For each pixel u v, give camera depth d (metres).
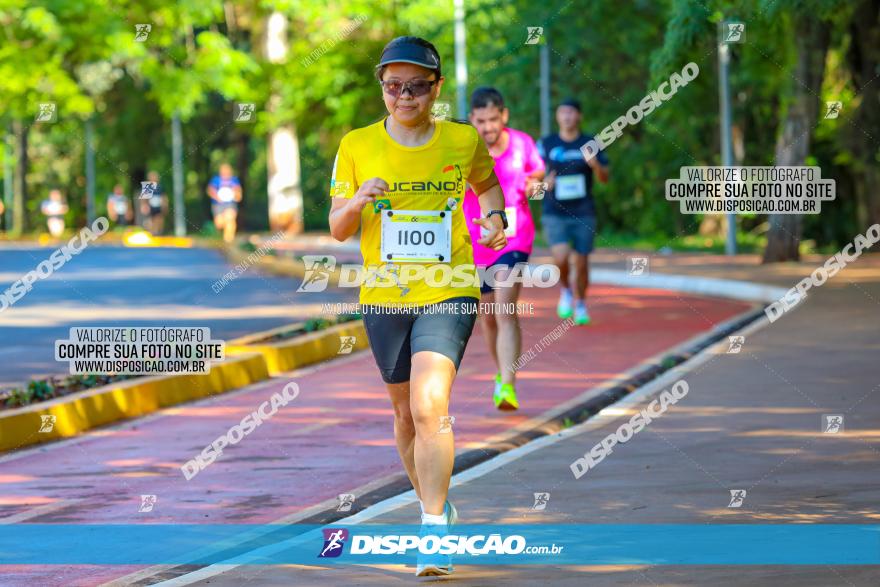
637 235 85.25
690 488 13.88
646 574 10.59
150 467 16.08
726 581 10.27
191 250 71.56
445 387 11.02
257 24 69.38
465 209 18.88
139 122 107.94
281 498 14.18
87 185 130.12
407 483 14.41
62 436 18.48
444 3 69.44
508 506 13.25
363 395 21.61
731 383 21.66
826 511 12.69
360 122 71.94
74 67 70.25
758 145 79.56
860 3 48.16
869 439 16.50
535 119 82.56
